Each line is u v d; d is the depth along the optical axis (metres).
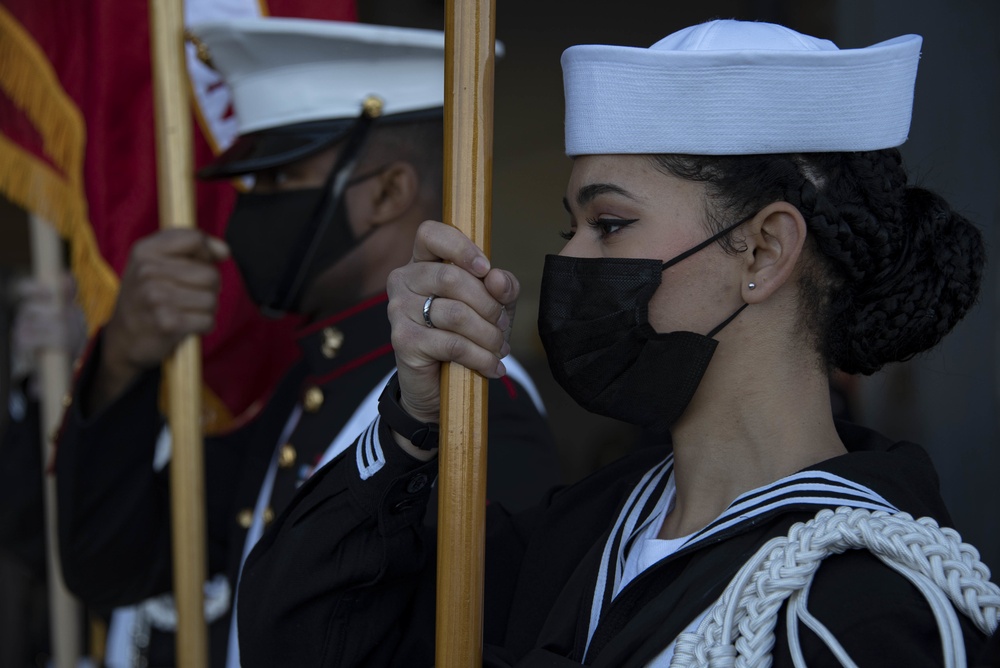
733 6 5.33
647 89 2.14
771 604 1.90
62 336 5.20
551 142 5.92
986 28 4.68
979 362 4.62
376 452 2.39
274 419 4.12
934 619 1.83
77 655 5.17
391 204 3.74
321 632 2.43
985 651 1.70
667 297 2.17
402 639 2.61
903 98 2.20
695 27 2.29
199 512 3.71
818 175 2.14
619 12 5.67
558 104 5.88
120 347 3.93
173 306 3.75
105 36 4.53
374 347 3.68
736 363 2.17
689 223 2.16
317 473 2.54
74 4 4.59
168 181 3.84
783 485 2.05
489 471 3.27
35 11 4.55
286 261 3.71
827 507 1.99
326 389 3.69
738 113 2.11
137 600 4.38
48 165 4.55
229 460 4.48
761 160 2.13
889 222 2.14
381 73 3.73
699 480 2.22
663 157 2.16
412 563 2.47
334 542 2.40
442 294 2.18
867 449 2.24
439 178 3.82
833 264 2.15
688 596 2.02
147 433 4.12
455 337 2.17
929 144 4.64
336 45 3.69
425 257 2.23
